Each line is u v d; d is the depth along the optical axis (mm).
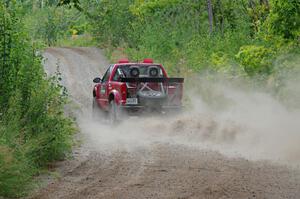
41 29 97000
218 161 17781
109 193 13672
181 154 19219
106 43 76375
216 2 50906
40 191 14070
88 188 14258
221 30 49500
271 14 25234
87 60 63781
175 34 49875
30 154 16047
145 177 15469
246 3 47250
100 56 67812
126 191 13867
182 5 55375
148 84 27141
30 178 14992
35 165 16250
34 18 95250
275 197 13188
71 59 64188
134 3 70688
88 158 18641
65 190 14086
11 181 13688
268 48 28656
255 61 27500
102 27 74875
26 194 13805
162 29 52906
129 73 28047
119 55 63406
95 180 15234
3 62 17688
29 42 19562
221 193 13555
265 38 26812
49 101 18625
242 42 38625
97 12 75750
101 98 29766
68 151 19266
